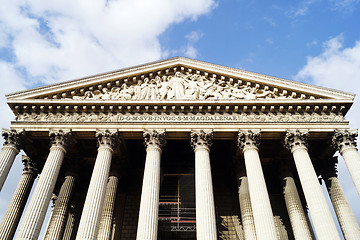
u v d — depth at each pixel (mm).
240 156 34656
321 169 35125
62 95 33312
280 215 35031
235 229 34531
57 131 30672
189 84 34875
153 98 33406
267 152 36406
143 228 24578
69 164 35188
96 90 34125
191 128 31234
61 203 32344
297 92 33312
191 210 35000
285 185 34094
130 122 31578
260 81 34031
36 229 24750
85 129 31156
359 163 28672
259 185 27281
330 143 31828
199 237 24359
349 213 30438
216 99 32812
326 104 32312
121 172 35656
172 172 38438
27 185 34094
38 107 32500
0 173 27875
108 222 31016
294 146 30375
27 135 31406
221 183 38469
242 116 32375
